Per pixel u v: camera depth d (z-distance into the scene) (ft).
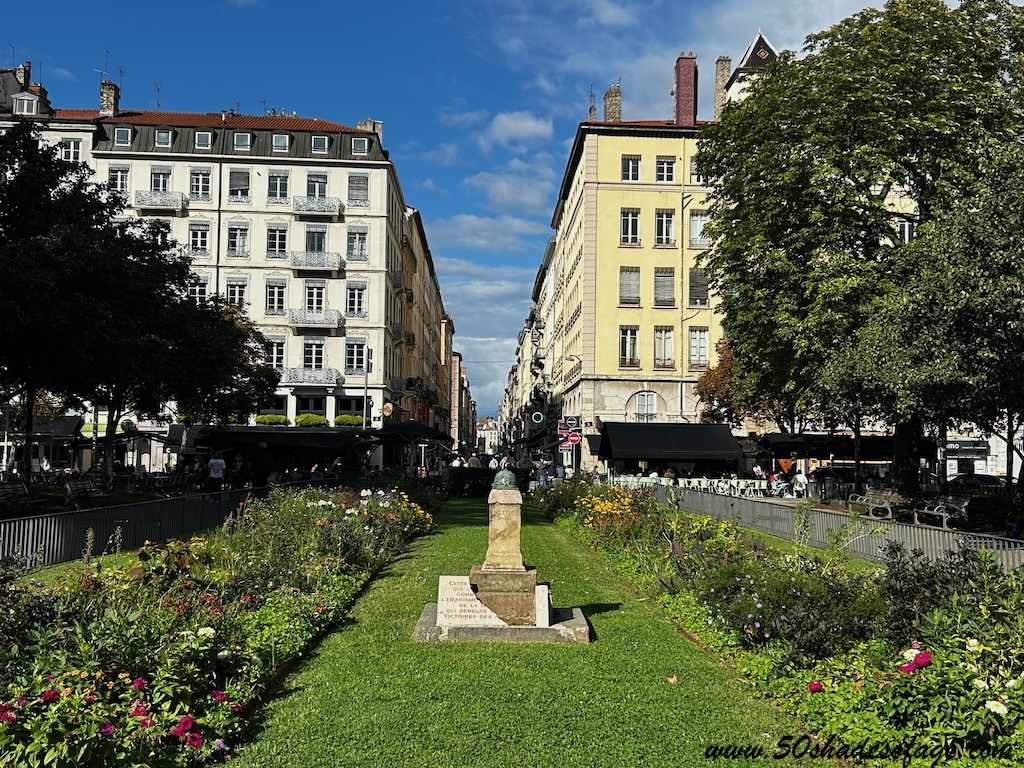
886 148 69.82
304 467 159.22
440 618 29.91
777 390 87.97
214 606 26.55
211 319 109.70
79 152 180.75
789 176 72.49
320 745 19.10
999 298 47.06
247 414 138.10
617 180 162.50
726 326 86.43
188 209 181.57
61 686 16.99
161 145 182.19
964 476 151.33
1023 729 16.98
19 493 65.36
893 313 56.03
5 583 21.84
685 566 36.27
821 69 74.43
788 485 123.13
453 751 18.84
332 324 180.55
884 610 24.73
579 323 172.14
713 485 115.75
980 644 19.47
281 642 26.25
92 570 26.48
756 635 25.58
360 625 31.58
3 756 15.53
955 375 49.88
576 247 182.29
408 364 235.20
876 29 73.77
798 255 74.95
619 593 39.81
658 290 161.99
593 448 152.87
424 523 68.69
